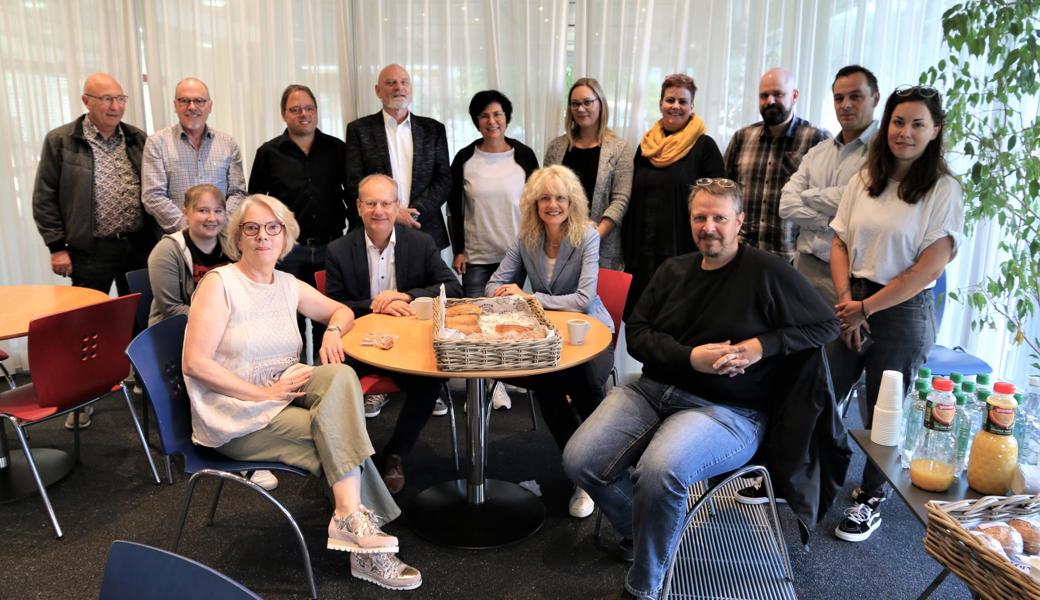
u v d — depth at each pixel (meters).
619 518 2.07
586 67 3.63
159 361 1.95
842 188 2.64
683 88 3.22
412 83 3.73
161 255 2.73
